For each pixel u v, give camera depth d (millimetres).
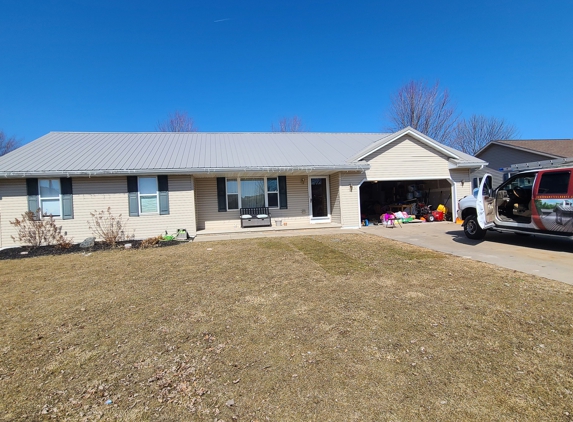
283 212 14453
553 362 2916
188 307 4543
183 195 12117
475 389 2562
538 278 5484
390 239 10164
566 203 7129
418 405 2396
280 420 2291
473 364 2918
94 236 11469
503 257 7129
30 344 3555
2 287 5930
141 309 4527
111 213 11609
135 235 11789
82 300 5016
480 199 8516
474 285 5180
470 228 9531
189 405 2475
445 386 2611
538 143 21203
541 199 7578
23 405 2516
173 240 11023
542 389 2543
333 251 8305
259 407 2430
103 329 3904
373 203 19109
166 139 15641
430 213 15148
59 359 3215
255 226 13812
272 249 8789
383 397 2500
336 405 2426
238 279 5895
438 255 7547
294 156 13984
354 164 13141
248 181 14133
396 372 2822
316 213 14867
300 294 4938
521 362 2930
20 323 4160
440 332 3553
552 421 2197
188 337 3613
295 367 2947
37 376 2922
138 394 2625
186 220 12117
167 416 2357
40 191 11125
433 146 14531
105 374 2932
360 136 17891
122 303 4805
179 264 7344
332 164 13156
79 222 11398
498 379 2688
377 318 3959
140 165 11781
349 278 5742
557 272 5828
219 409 2420
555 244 8375
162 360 3143
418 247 8656
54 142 13836
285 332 3660
